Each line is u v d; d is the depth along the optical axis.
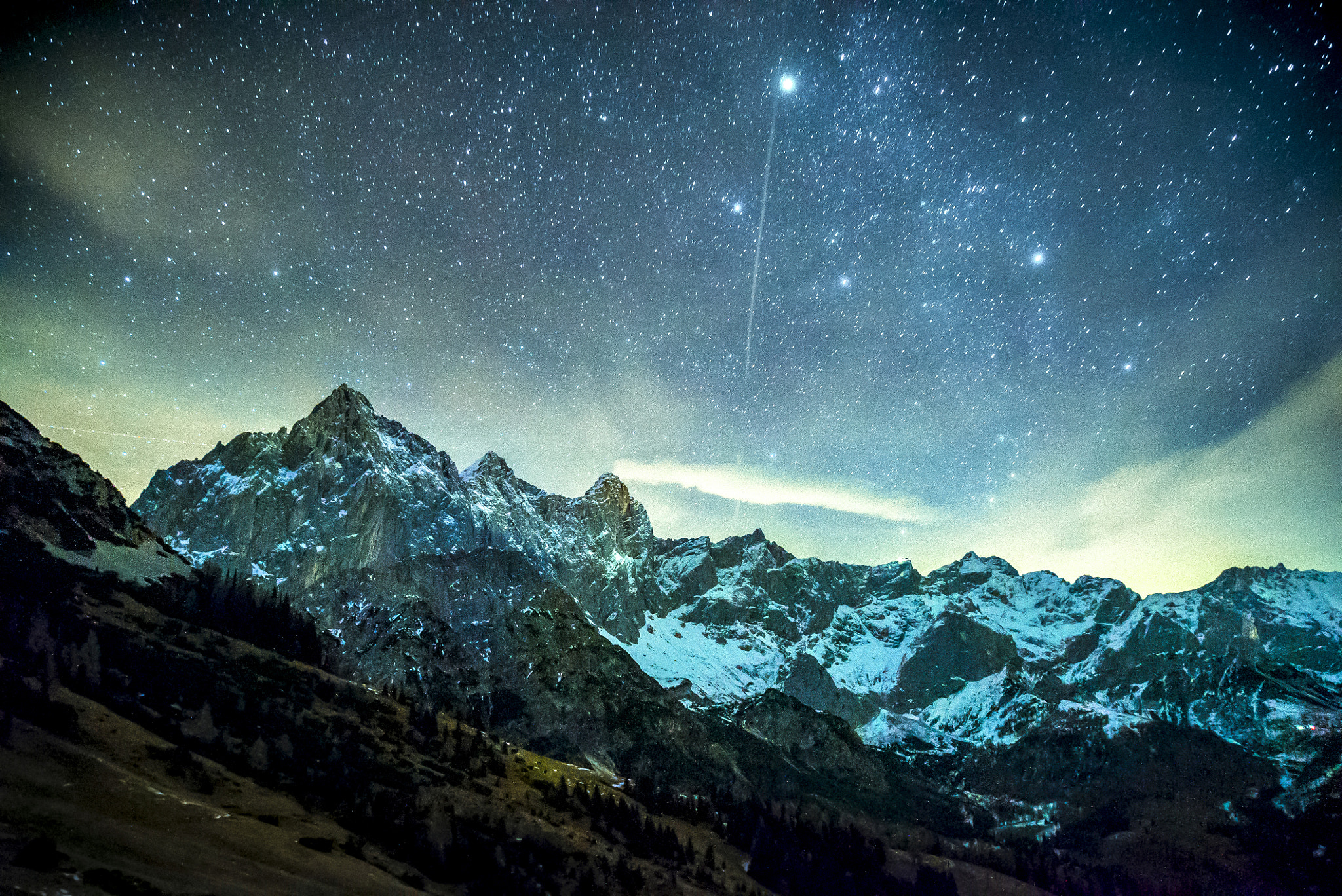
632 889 131.62
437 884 105.31
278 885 82.38
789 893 161.38
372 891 91.56
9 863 63.56
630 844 157.38
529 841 134.88
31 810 77.69
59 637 137.75
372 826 116.38
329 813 116.12
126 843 78.00
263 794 113.06
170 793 98.88
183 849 82.50
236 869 82.44
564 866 129.88
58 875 64.19
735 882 154.75
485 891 107.06
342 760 138.50
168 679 140.38
